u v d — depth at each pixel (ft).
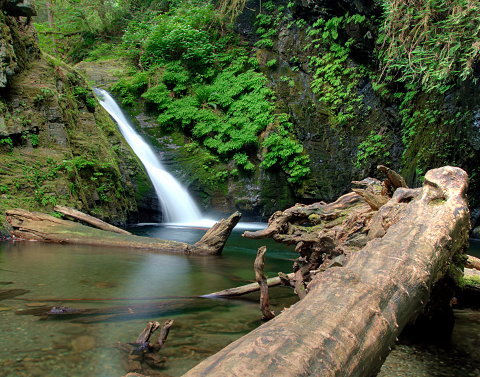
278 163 53.72
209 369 3.34
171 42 61.21
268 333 3.75
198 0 65.00
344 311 4.19
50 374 5.77
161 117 56.65
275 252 23.71
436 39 23.97
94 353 6.66
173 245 22.20
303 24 57.52
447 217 6.91
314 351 3.47
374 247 6.16
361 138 53.52
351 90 54.49
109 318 8.85
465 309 11.51
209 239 22.15
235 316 9.56
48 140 33.06
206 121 56.29
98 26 77.56
